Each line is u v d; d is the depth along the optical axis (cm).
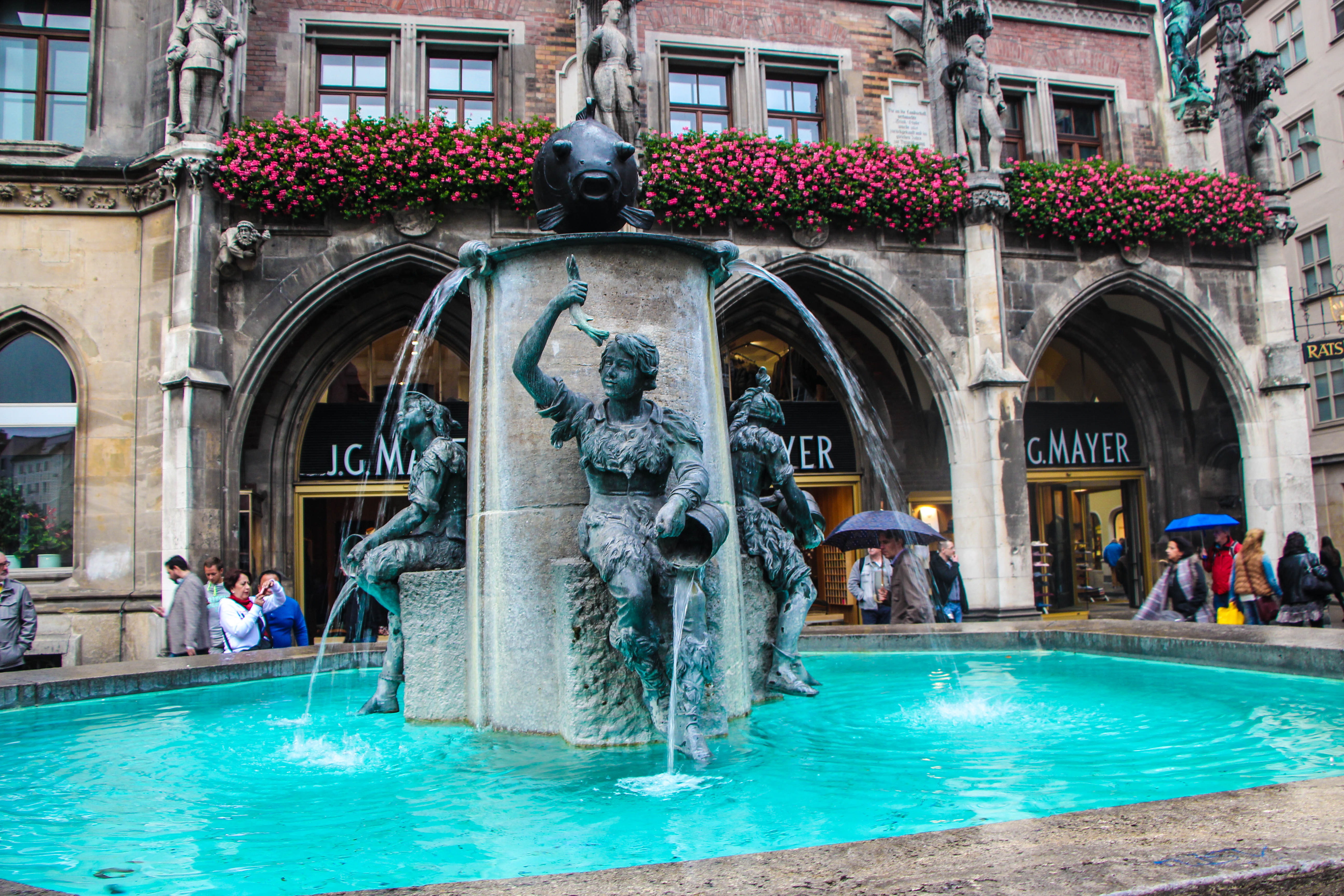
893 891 157
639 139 1334
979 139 1461
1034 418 1744
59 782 344
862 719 439
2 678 529
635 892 163
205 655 693
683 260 457
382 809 297
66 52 1338
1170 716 425
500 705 423
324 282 1267
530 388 378
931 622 854
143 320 1262
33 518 1250
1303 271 2586
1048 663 621
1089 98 1723
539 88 1461
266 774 352
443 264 1306
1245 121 1639
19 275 1252
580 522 384
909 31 1612
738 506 506
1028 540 1420
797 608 508
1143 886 154
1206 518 1143
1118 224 1512
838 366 604
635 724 385
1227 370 1598
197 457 1180
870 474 1619
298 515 1394
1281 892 158
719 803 291
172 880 230
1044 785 305
